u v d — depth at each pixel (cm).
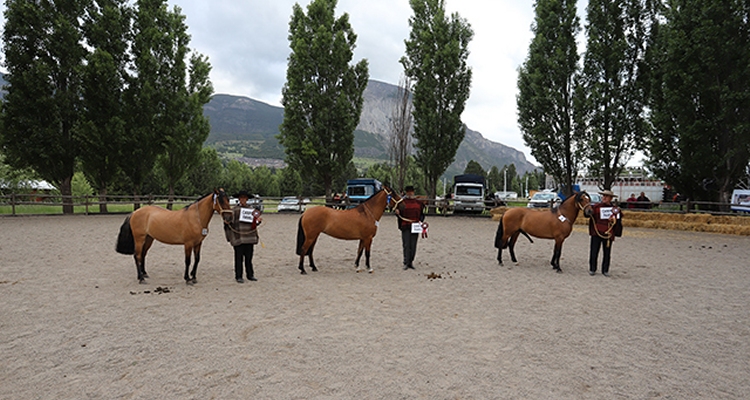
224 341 456
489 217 2564
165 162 2806
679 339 483
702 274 870
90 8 2452
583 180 3753
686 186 2112
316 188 6059
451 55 2767
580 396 342
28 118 2189
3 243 1205
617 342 470
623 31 2256
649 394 349
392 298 655
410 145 2884
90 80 2316
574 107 2330
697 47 1809
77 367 387
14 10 2191
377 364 398
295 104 2812
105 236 1387
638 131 2191
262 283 759
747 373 394
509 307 609
